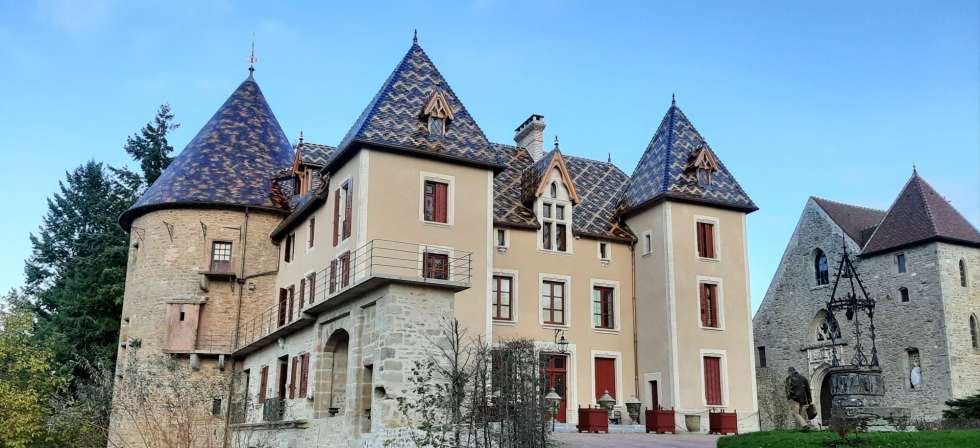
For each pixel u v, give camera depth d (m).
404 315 22.50
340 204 29.73
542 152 39.44
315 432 25.94
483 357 21.75
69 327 46.12
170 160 53.25
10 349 35.12
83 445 32.59
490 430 20.08
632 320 35.12
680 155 36.19
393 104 29.83
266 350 33.38
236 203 37.47
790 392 23.17
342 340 27.12
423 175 29.05
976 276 39.84
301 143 37.16
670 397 32.34
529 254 33.31
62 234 55.47
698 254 34.47
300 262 34.03
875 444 17.72
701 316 33.81
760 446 19.50
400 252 27.84
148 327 36.66
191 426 27.36
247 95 42.56
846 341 42.88
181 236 37.25
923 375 38.62
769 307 48.06
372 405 22.48
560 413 32.31
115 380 36.91
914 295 39.69
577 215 35.62
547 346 32.59
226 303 36.78
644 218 35.62
